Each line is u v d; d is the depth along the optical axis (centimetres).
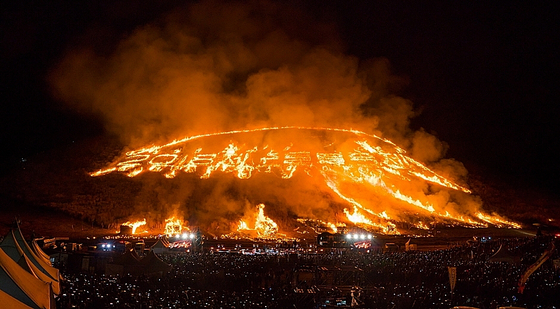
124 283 5097
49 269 4266
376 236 11475
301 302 5106
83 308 3847
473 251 7812
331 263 7481
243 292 5216
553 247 5022
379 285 6197
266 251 9156
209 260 7256
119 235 11444
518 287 5034
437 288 5269
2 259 2841
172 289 5150
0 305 2375
